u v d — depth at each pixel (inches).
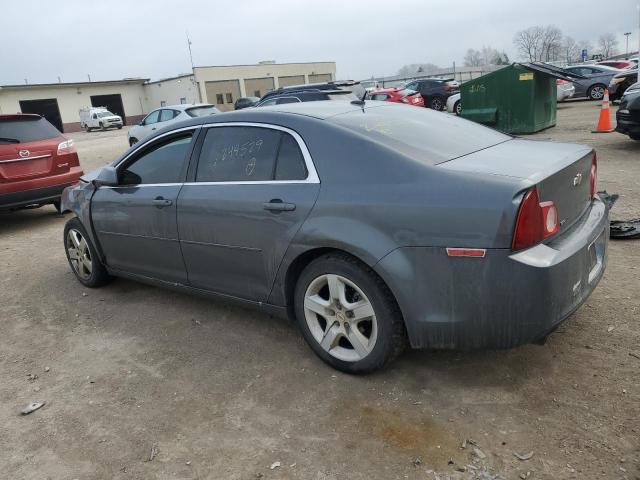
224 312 169.8
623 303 149.6
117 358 146.7
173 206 151.8
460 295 104.9
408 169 112.6
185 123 155.6
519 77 504.1
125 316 173.6
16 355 153.4
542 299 100.3
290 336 150.3
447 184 106.6
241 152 140.2
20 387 135.9
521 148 131.5
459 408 112.0
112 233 176.4
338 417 112.7
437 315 108.0
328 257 122.0
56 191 314.0
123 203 168.1
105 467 104.4
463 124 150.2
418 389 119.6
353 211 115.0
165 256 161.2
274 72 2428.6
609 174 307.0
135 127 699.4
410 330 112.0
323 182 121.5
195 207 146.0
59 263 237.9
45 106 2176.4
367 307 118.3
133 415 120.0
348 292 124.0
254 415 116.2
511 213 98.9
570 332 136.9
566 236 111.6
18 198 298.2
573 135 486.6
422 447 102.0
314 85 607.2
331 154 122.4
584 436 101.0
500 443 101.2
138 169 167.0
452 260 104.0
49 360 149.0
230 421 114.9
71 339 160.7
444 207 104.2
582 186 121.9
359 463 99.5
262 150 135.6
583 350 128.6
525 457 97.0
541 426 104.7
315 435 108.0
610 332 135.3
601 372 119.4
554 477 92.1
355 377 126.2
